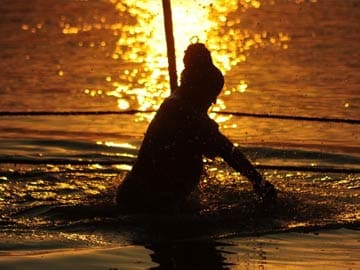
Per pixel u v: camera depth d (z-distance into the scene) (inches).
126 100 1934.1
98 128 1541.6
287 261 728.3
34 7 3737.7
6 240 781.9
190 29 3297.2
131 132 1508.4
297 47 2748.5
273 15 3668.8
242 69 2336.4
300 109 1736.0
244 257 739.4
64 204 926.4
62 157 1208.8
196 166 898.7
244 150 1283.2
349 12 3649.1
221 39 3056.1
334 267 711.7
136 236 804.0
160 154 890.1
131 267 701.9
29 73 2229.3
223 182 997.8
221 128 1544.0
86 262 709.9
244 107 1759.4
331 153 1270.9
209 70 892.6
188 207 910.4
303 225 853.2
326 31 3117.6
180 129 888.3
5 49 2662.4
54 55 2583.7
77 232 815.7
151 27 3548.2
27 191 986.7
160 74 2352.4
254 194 954.7
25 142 1322.6
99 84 2126.0
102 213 888.9
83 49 2773.1
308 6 3863.2
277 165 1107.3
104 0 4389.8
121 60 2581.2
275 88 2001.7
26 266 693.3
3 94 1943.9
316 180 1068.5
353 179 1076.5
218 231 828.0
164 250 754.2
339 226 851.4
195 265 713.0
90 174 1079.0
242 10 3865.7
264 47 2800.2
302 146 1371.8
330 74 2199.8
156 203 889.5
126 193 898.7
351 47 2706.7
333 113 1697.8
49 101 1871.3
